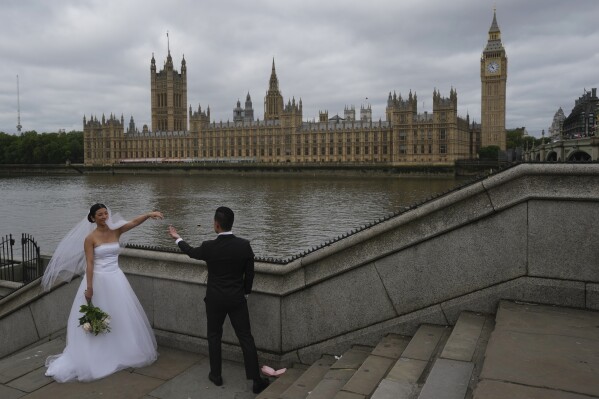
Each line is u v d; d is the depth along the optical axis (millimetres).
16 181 166500
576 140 83812
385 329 7953
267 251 42781
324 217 64625
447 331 7438
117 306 8789
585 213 6902
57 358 8914
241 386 8234
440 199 7672
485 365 5441
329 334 8414
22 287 11711
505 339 6039
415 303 7852
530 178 7195
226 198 94188
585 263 6934
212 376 8297
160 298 9914
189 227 55938
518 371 5285
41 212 73562
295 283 8578
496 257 7391
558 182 7035
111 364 8609
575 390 4887
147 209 75875
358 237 8156
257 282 8898
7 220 64438
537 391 4887
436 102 182250
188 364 9062
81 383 8352
